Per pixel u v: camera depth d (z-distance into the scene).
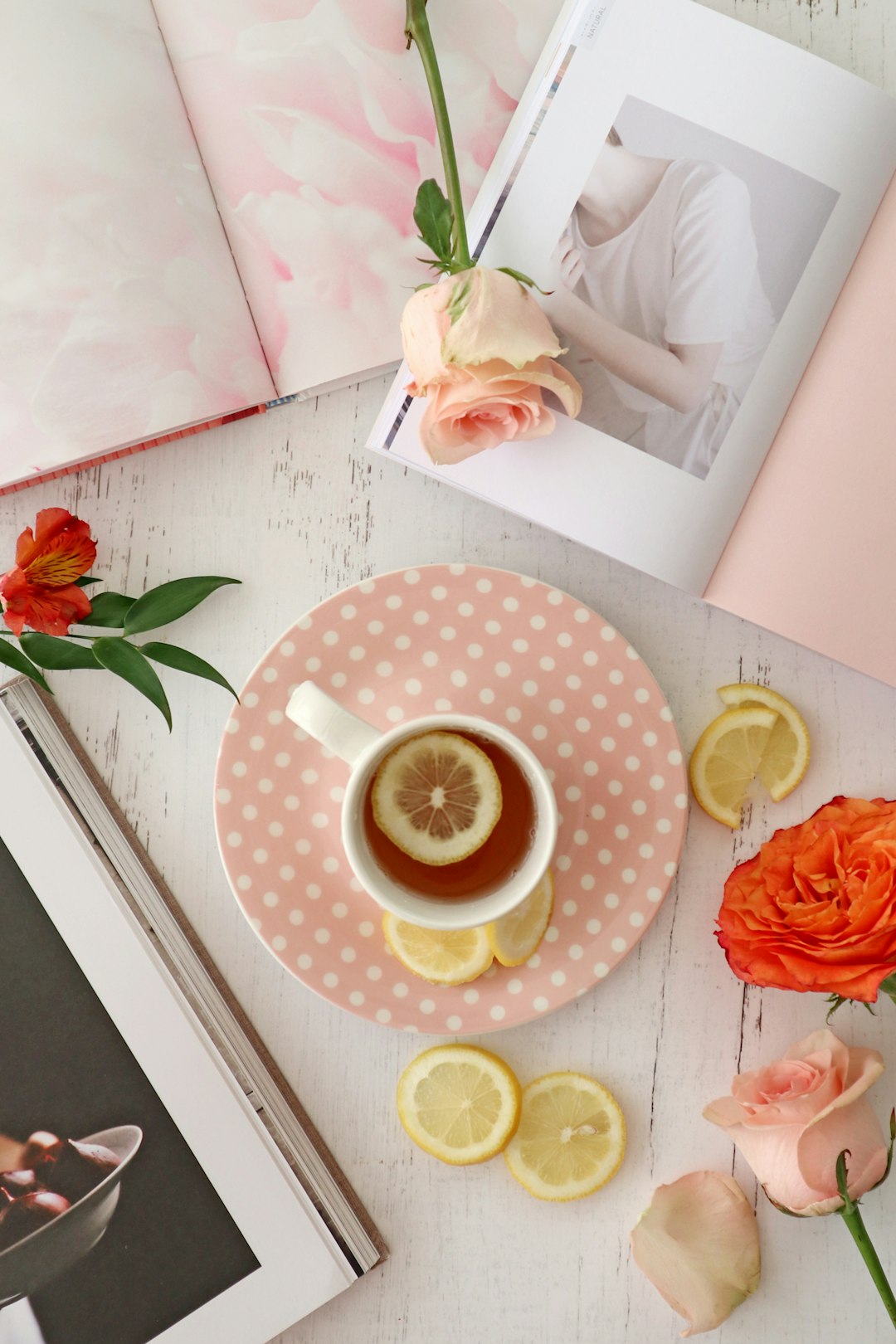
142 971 0.75
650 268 0.73
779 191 0.72
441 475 0.73
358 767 0.68
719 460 0.73
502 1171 0.76
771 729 0.75
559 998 0.73
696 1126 0.76
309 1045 0.76
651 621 0.77
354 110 0.73
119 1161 0.75
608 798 0.74
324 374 0.75
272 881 0.73
